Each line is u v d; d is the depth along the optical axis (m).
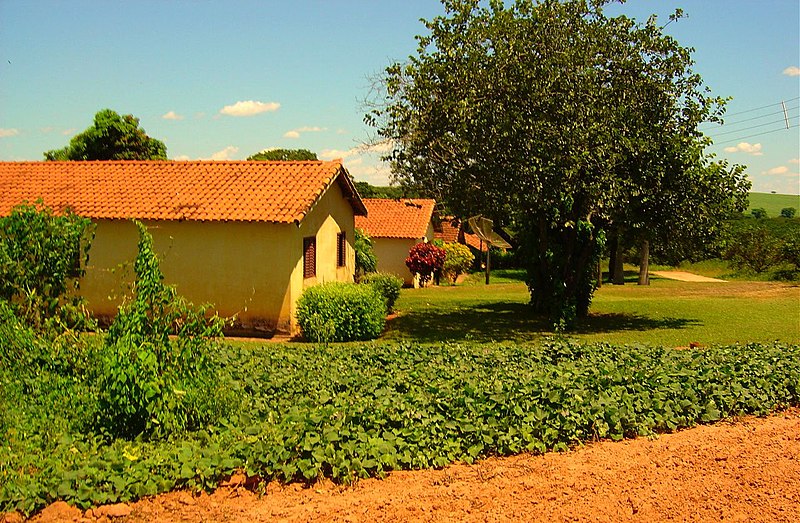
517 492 7.19
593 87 19.52
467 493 7.15
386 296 24.42
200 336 9.07
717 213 21.50
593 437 9.10
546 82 19.14
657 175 19.84
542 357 13.16
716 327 21.56
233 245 19.36
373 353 13.09
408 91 20.55
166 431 8.25
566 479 7.56
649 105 20.62
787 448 8.74
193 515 6.51
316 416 8.16
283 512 6.61
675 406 9.90
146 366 8.32
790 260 42.72
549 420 8.85
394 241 42.16
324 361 12.30
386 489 7.23
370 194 65.00
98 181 21.83
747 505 6.96
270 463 7.34
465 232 58.66
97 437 8.08
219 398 8.93
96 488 6.62
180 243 19.64
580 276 21.61
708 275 50.91
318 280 21.44
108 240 20.00
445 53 20.06
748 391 10.79
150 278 8.75
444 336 20.11
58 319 10.58
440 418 8.55
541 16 19.78
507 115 18.91
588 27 20.22
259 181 20.78
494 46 19.91
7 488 6.38
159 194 20.62
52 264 11.95
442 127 20.00
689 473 7.81
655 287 35.56
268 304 19.25
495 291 34.66
